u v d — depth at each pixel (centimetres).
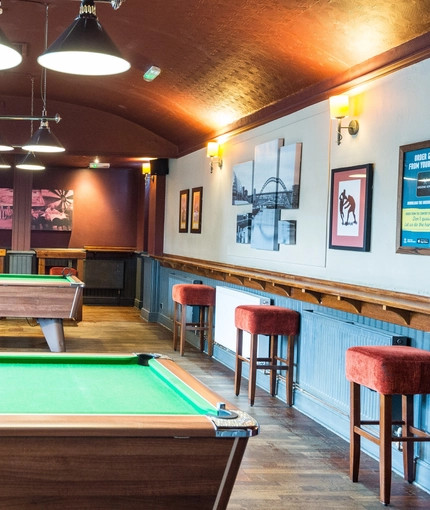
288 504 363
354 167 491
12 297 698
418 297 402
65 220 1293
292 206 596
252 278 627
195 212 927
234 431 209
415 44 417
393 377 370
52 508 211
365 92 485
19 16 593
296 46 514
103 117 1011
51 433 199
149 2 522
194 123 860
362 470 425
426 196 404
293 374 585
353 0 412
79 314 1051
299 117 597
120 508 216
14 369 288
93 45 254
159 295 1095
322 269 545
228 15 510
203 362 765
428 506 368
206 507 222
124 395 248
